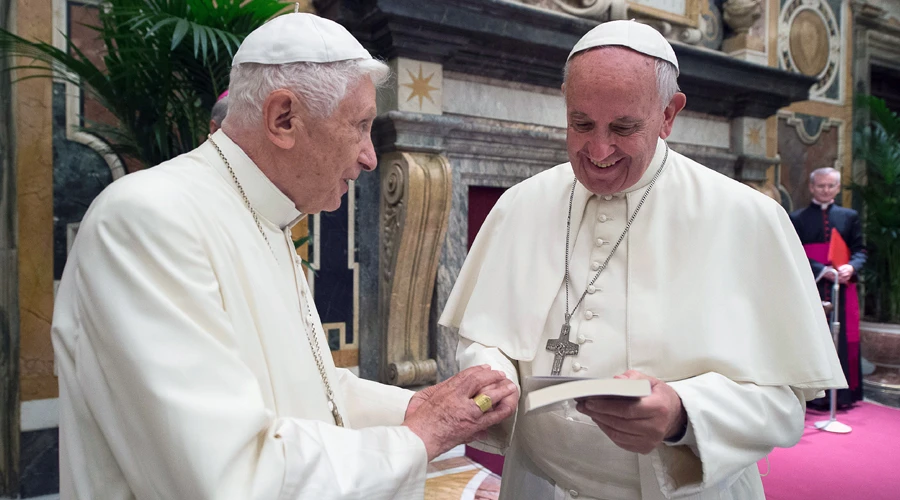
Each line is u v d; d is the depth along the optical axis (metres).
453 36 3.80
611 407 1.12
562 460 1.48
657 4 5.25
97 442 1.05
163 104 2.75
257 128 1.22
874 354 6.30
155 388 0.94
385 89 3.80
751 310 1.39
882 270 6.85
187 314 1.00
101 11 2.79
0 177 3.19
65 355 1.07
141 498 0.98
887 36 7.42
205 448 0.93
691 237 1.42
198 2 2.58
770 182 6.27
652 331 1.36
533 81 4.54
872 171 7.02
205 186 1.18
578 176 1.45
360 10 3.66
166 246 1.02
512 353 1.51
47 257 3.14
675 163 1.55
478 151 4.27
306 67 1.16
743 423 1.25
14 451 3.13
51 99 3.12
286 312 1.23
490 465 3.67
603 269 1.49
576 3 4.74
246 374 1.03
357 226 4.06
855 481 3.50
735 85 5.30
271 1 2.70
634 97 1.25
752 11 5.73
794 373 1.34
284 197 1.29
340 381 1.60
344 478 1.05
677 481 1.29
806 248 5.23
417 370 3.93
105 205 1.05
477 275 1.78
